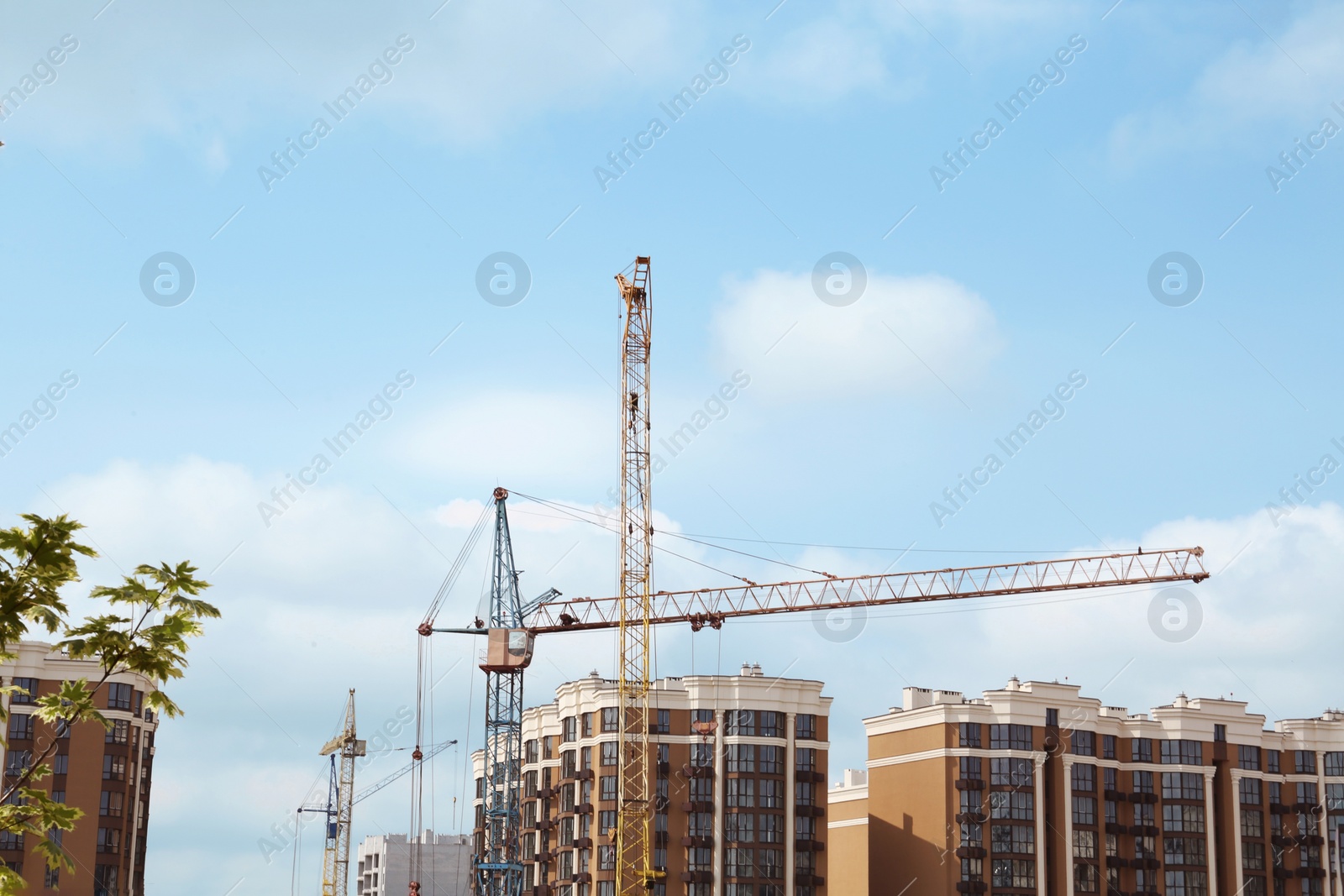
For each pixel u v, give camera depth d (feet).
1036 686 561.84
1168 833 568.82
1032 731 556.10
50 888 486.79
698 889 535.19
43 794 93.35
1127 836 567.18
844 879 588.50
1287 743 597.93
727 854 537.24
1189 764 575.38
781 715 556.10
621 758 538.47
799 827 546.26
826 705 563.89
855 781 615.57
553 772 591.37
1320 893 579.07
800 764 552.82
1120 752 577.43
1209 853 567.18
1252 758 586.04
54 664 508.12
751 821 541.34
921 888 549.54
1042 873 541.75
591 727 565.53
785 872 538.88
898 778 570.46
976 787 546.67
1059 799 553.23
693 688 554.46
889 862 568.00
